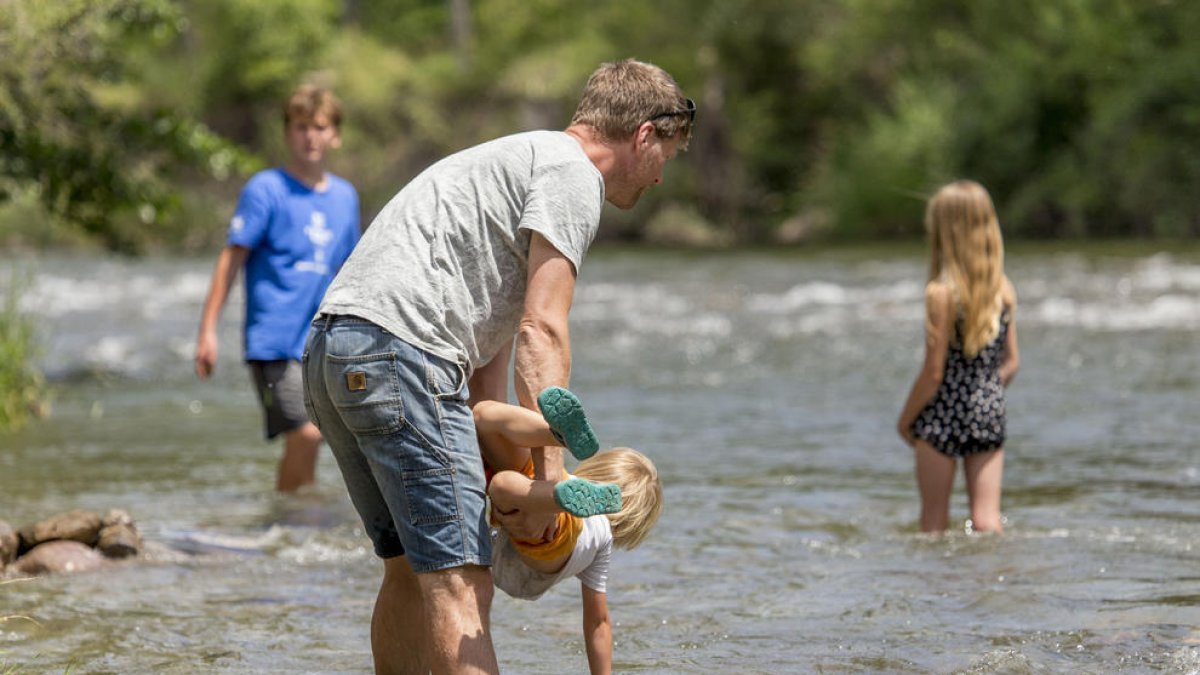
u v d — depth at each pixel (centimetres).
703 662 666
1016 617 733
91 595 795
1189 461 1217
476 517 536
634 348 2212
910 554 906
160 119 1711
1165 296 2534
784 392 1733
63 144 1645
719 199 5909
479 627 532
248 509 1061
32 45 1463
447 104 6438
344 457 571
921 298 2778
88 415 1586
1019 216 4609
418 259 540
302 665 665
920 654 669
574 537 575
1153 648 666
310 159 1123
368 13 8212
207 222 5250
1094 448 1292
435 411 531
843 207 5284
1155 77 4269
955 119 4978
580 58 6369
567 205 543
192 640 707
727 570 869
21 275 3778
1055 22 4834
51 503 1082
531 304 538
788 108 6047
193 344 2331
